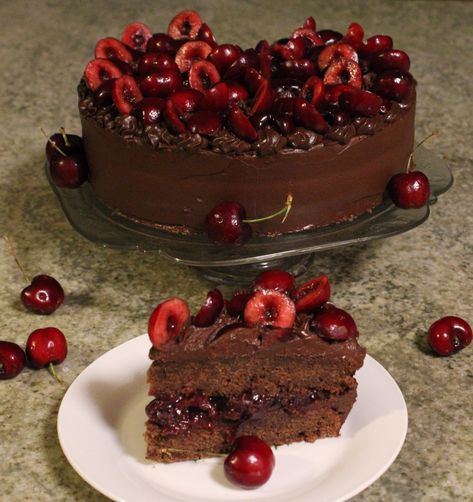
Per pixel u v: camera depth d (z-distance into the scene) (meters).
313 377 0.79
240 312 0.79
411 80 0.99
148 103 0.92
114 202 0.96
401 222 0.93
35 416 0.84
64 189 1.00
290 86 0.95
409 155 0.98
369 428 0.79
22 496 0.78
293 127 0.90
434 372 0.88
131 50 1.03
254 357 0.79
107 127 0.93
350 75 0.97
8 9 1.48
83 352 0.90
